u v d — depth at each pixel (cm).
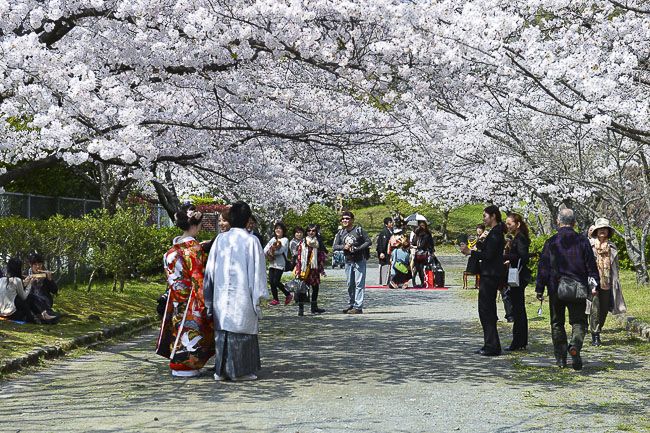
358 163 1554
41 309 1164
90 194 2478
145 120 1058
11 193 1884
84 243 1684
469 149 1900
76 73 782
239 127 1138
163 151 1242
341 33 973
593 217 2225
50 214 2086
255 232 1329
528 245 1065
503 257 1020
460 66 979
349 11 914
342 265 3544
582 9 1107
